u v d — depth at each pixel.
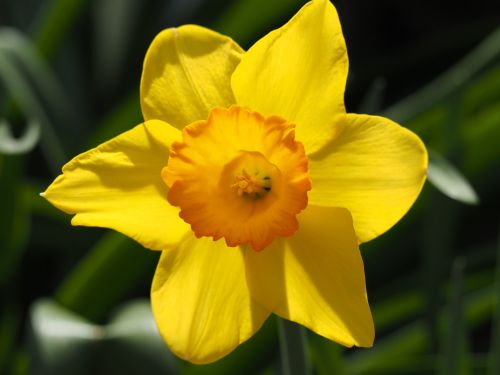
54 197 0.30
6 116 0.53
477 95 0.52
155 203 0.31
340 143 0.30
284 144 0.30
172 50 0.31
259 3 0.55
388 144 0.30
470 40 0.60
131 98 0.59
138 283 0.52
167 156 0.31
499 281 0.39
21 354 0.53
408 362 0.47
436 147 0.50
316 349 0.39
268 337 0.48
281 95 0.31
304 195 0.30
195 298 0.31
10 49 0.52
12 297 0.55
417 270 0.52
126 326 0.43
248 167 0.34
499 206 0.56
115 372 0.42
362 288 0.30
